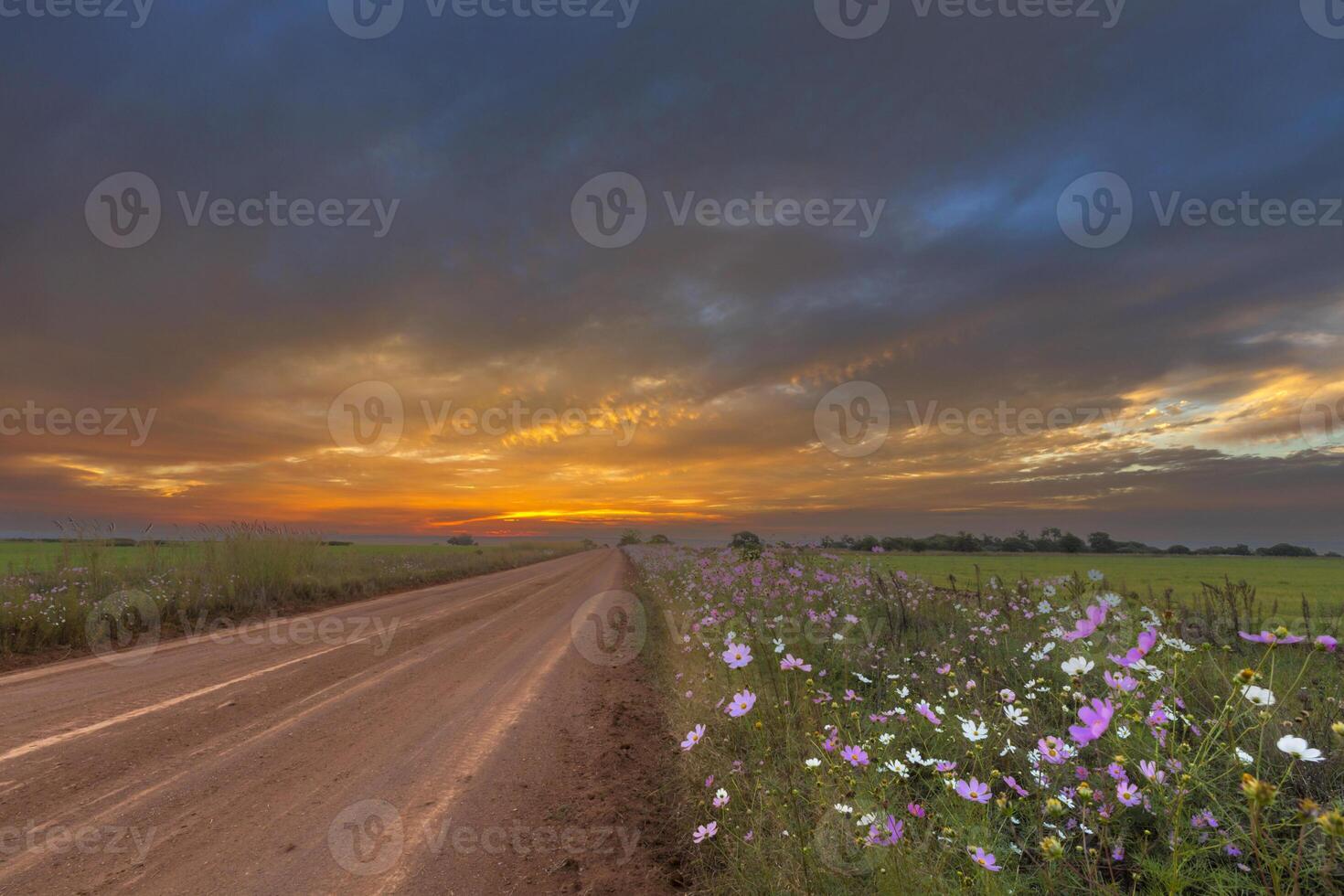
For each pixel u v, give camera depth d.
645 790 3.57
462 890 2.50
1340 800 1.90
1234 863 1.85
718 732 3.94
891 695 3.88
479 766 3.92
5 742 4.23
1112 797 2.13
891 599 6.57
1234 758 2.03
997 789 2.53
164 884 2.52
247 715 4.94
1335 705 2.48
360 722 4.81
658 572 17.05
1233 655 3.04
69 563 10.30
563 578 22.47
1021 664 4.17
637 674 6.84
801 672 4.21
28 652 7.37
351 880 2.56
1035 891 1.94
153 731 4.49
